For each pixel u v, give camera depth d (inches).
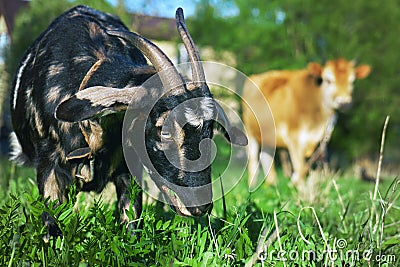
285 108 472.1
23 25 597.9
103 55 182.9
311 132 472.4
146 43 154.7
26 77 195.5
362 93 722.8
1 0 880.3
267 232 157.2
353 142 710.5
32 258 144.3
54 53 184.7
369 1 740.0
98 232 151.7
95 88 147.6
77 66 177.2
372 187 329.4
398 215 220.7
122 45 194.2
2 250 146.9
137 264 143.5
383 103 722.2
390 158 730.2
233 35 778.2
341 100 464.1
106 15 217.6
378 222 176.4
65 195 171.6
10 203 164.9
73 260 142.1
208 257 148.9
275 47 764.6
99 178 172.4
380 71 740.0
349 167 619.5
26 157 208.7
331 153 712.4
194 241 162.7
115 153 168.9
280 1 757.9
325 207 232.7
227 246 156.8
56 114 143.3
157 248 154.3
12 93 207.6
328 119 477.4
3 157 414.0
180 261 151.7
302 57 743.1
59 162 170.9
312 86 472.1
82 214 174.6
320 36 764.0
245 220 162.1
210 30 792.9
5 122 480.4
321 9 746.2
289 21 764.0
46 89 177.2
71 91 172.4
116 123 162.2
